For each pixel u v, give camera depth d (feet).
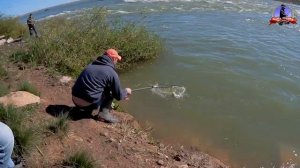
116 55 13.01
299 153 14.38
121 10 42.96
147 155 12.03
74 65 19.07
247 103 18.15
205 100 18.21
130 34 22.35
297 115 17.22
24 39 24.21
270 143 14.96
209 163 12.91
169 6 43.91
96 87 12.60
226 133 15.49
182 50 25.30
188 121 16.20
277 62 23.63
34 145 10.24
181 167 11.81
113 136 12.61
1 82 14.84
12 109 11.10
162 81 20.27
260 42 27.99
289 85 20.27
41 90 15.62
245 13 39.65
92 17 22.13
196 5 44.19
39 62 18.86
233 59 23.88
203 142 14.73
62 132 11.30
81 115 13.32
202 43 27.04
